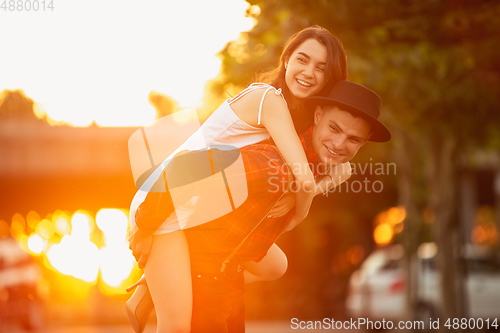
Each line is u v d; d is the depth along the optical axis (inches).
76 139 1184.2
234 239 136.9
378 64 348.8
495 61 345.4
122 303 1117.1
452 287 516.7
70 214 1368.1
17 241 672.4
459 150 508.4
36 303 671.1
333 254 1389.0
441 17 286.8
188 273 135.3
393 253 826.8
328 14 277.1
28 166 1199.6
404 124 431.5
